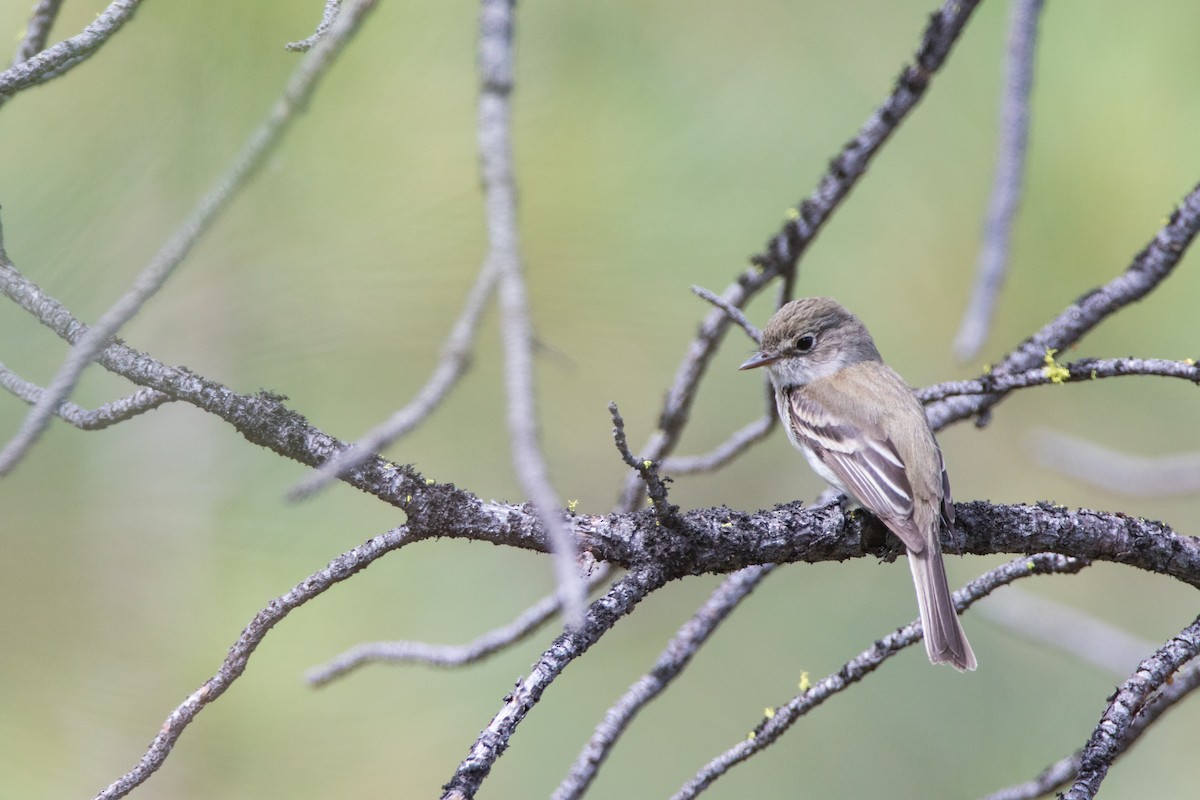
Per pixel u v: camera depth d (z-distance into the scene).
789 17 10.21
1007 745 11.52
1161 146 9.79
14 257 6.38
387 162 7.14
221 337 6.89
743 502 11.79
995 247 7.87
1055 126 9.95
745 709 11.55
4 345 6.14
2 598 6.41
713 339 7.82
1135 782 11.43
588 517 6.03
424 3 7.43
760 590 12.10
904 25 10.38
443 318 7.26
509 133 4.54
